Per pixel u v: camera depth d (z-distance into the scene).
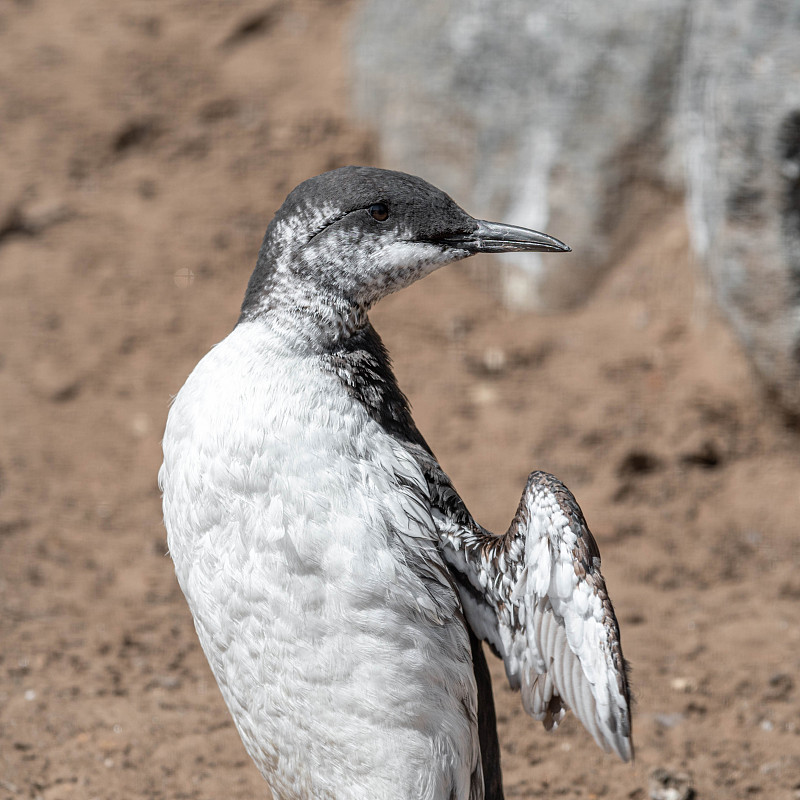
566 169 14.16
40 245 15.12
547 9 14.37
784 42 11.05
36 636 9.79
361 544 5.29
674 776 8.09
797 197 11.16
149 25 17.89
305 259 5.74
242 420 5.39
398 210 5.90
